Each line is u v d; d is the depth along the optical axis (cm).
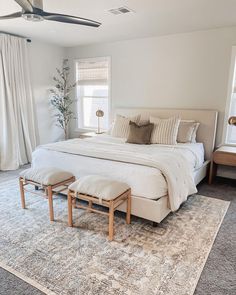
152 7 291
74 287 171
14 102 453
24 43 460
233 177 406
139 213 252
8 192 343
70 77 572
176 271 187
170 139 369
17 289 169
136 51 466
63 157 313
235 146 396
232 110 400
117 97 511
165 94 450
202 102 416
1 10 304
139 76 473
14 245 219
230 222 264
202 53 401
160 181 242
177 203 254
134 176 252
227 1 272
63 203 309
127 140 382
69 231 243
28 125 492
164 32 409
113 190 225
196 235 237
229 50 378
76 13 314
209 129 400
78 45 536
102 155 291
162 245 220
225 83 390
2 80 429
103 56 512
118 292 166
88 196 235
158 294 165
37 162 341
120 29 394
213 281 177
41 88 518
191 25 366
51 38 467
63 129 586
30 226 252
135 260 199
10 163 457
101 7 292
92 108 564
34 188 355
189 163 307
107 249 213
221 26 371
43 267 191
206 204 310
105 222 261
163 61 441
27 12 223
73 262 196
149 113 454
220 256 206
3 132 445
